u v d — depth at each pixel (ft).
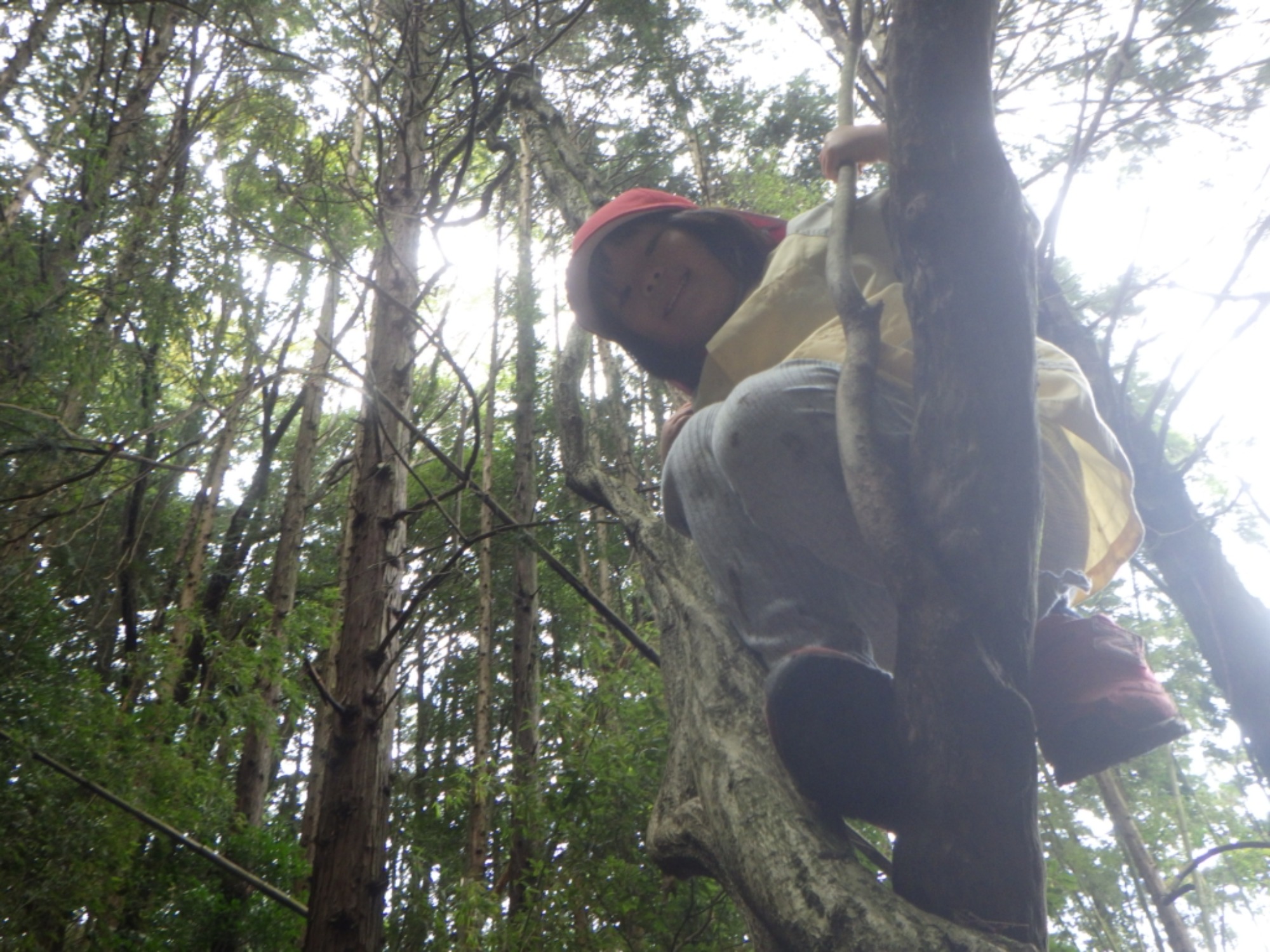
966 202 3.29
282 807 45.93
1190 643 31.89
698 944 18.29
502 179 20.33
